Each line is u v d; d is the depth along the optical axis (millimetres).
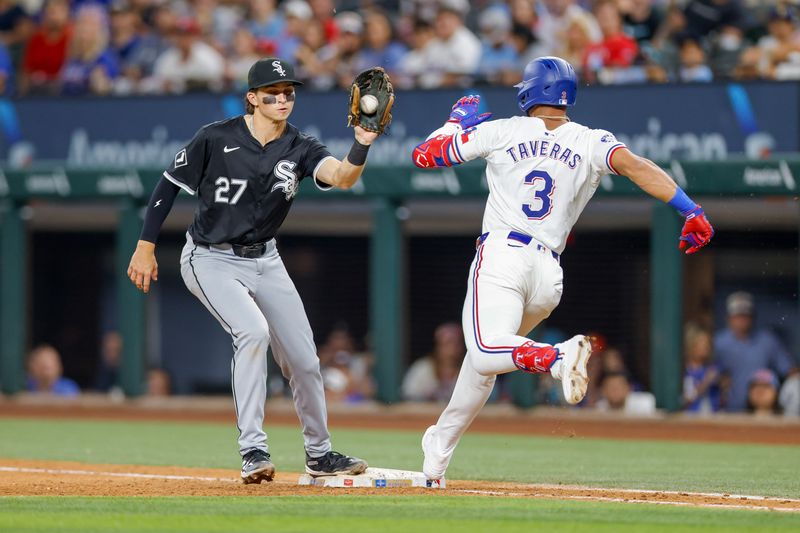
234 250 23562
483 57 54156
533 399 48531
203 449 36812
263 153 23297
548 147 21391
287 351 24000
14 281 54531
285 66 23031
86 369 59344
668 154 48312
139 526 17734
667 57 50281
